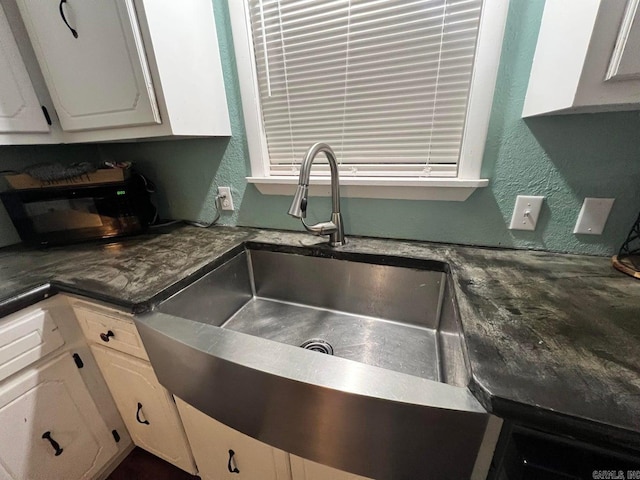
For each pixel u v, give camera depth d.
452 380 0.57
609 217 0.72
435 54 0.76
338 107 0.90
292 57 0.90
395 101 0.84
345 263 0.90
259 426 0.55
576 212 0.74
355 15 0.79
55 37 0.81
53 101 0.92
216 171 1.12
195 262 0.85
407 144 0.88
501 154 0.76
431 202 0.87
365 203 0.95
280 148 1.03
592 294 0.59
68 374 0.85
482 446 0.41
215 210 1.19
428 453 0.44
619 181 0.69
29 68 0.87
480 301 0.58
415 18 0.75
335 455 0.50
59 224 0.99
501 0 0.64
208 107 0.93
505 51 0.68
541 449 0.37
